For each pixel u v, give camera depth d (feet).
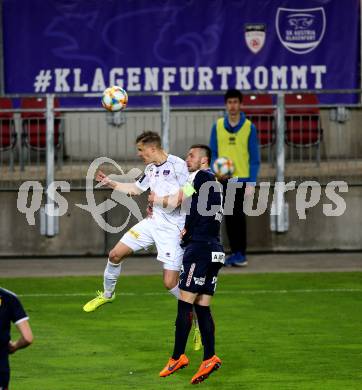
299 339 95.04
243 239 137.18
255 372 82.89
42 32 160.35
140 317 105.70
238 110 134.41
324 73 161.89
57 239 147.84
